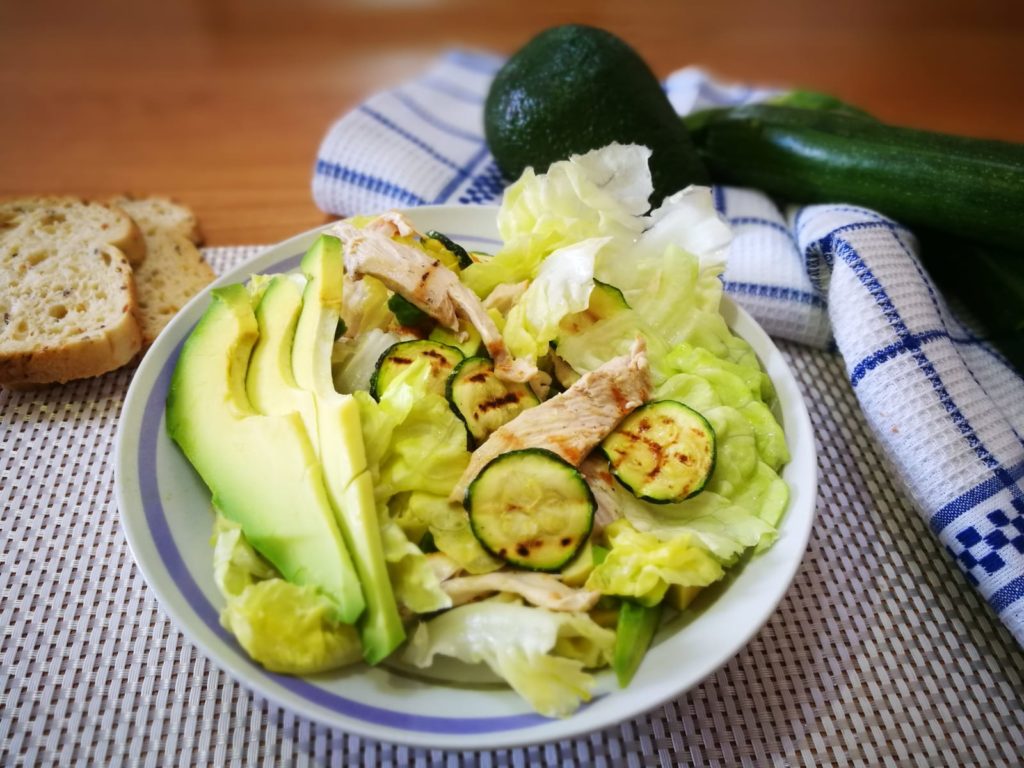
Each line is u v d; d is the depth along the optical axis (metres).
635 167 0.31
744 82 0.52
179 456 0.25
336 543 0.21
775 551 0.24
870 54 0.55
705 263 0.31
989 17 0.59
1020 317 0.33
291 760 0.22
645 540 0.23
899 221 0.37
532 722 0.20
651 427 0.26
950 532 0.27
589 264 0.28
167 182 0.42
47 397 0.31
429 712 0.20
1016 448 0.28
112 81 0.49
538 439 0.25
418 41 0.54
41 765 0.22
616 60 0.37
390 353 0.27
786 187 0.39
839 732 0.24
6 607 0.25
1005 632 0.27
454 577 0.23
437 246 0.31
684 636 0.22
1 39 0.51
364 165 0.40
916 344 0.30
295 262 0.31
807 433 0.27
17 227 0.36
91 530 0.27
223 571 0.22
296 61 0.52
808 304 0.35
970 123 0.48
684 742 0.23
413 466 0.24
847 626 0.26
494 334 0.28
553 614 0.21
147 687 0.23
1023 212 0.33
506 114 0.39
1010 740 0.24
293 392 0.24
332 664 0.21
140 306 0.34
